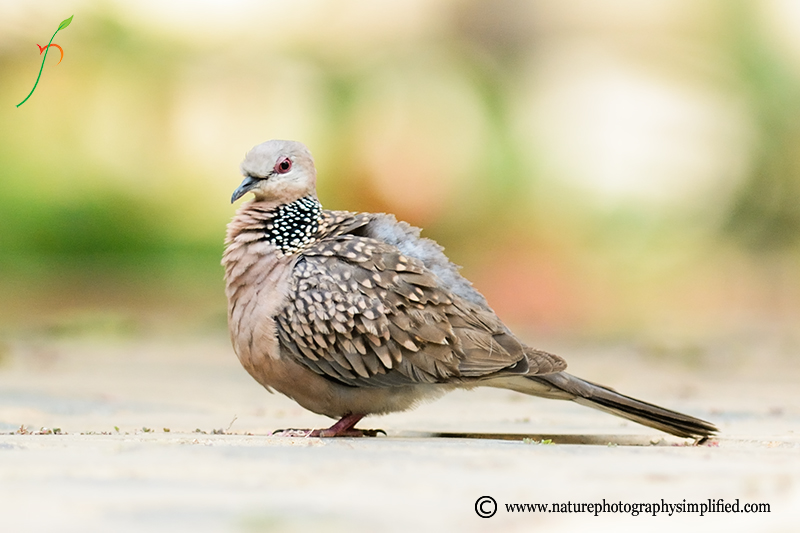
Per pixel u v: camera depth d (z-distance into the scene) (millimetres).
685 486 4191
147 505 3609
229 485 3980
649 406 6195
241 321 6441
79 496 3736
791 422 7223
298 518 3484
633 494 4031
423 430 6699
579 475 4371
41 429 6301
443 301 6285
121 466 4352
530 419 7488
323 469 4359
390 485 4039
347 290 6230
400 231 6793
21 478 4066
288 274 6379
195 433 6105
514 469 4480
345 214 6875
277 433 6355
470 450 5074
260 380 6586
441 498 3834
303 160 6660
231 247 6543
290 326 6270
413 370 6230
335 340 6211
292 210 6559
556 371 6293
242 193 6594
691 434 6059
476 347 6250
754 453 5172
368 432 6418
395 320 6191
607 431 6656
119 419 7223
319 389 6402
